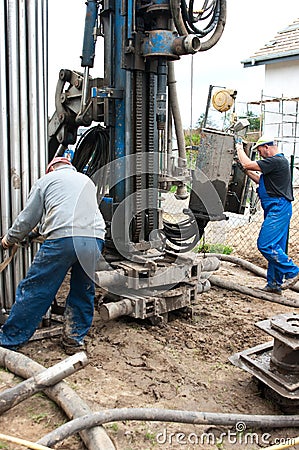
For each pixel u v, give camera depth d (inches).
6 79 153.2
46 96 162.7
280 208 213.6
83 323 153.5
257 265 290.5
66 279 226.4
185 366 148.2
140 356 152.9
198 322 185.2
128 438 109.6
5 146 154.9
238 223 387.9
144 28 175.5
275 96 648.4
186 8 165.8
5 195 156.4
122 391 131.3
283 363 121.7
